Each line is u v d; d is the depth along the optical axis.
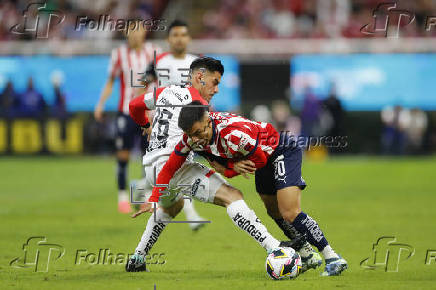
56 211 37.56
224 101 73.50
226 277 20.34
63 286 18.88
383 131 74.69
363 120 74.75
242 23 86.75
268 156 20.45
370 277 20.42
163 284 19.11
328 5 85.38
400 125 74.31
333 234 29.62
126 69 37.91
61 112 74.31
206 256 24.38
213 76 21.50
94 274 20.94
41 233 29.73
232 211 19.83
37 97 74.00
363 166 66.69
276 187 20.44
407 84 73.69
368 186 50.72
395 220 33.94
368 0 84.56
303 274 21.11
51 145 74.69
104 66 74.00
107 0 79.75
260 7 87.19
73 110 74.38
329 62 73.25
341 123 71.50
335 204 40.50
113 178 56.12
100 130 74.56
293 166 20.47
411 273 21.17
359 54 74.38
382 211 37.34
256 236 19.95
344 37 81.19
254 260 23.56
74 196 44.84
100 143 74.81
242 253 24.98
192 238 28.55
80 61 74.00
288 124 72.19
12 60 73.94
